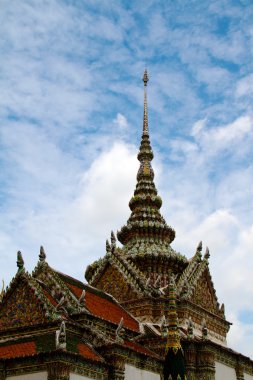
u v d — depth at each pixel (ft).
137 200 219.00
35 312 139.85
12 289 145.38
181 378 126.52
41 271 156.56
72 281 168.76
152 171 229.45
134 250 203.41
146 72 250.37
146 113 241.96
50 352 118.11
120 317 168.45
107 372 130.31
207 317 191.11
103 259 194.39
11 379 121.60
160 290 182.19
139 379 139.23
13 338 138.00
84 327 139.85
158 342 157.89
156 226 210.38
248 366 181.37
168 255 200.64
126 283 185.47
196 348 158.92
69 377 118.83
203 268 197.98
